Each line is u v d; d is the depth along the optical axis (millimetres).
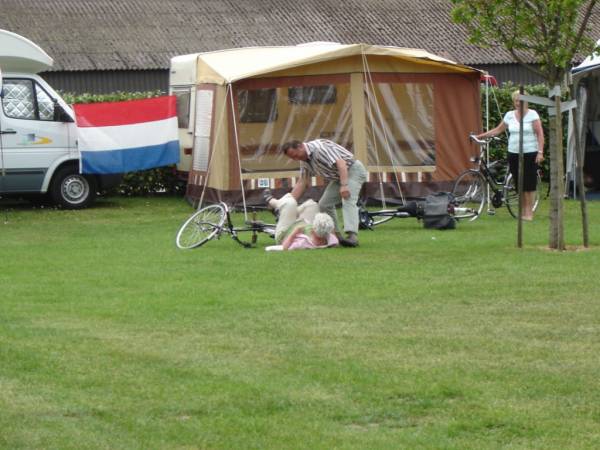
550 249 24281
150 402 12281
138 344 15211
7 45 35781
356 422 11531
